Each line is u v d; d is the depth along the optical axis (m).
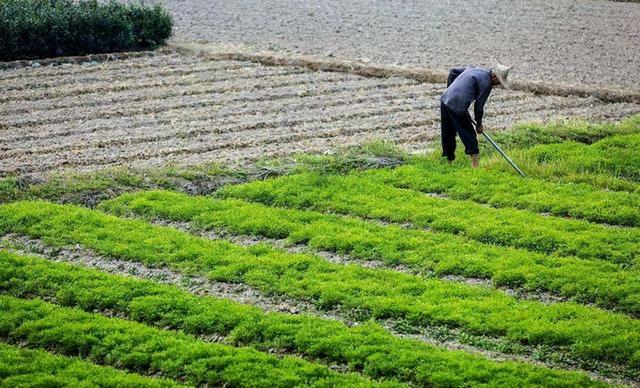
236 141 25.36
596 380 14.42
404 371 14.46
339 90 30.92
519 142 25.48
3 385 14.10
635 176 23.45
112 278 17.48
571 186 22.47
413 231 19.81
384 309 16.36
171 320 16.08
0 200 21.27
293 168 23.33
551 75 33.00
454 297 16.84
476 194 21.91
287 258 18.41
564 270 17.91
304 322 15.91
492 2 48.53
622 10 46.88
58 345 15.45
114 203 21.23
